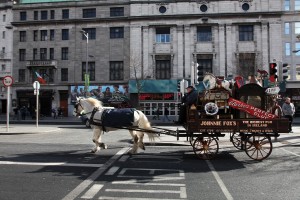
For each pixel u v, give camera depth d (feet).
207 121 34.91
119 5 163.53
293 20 152.25
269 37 153.28
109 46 163.63
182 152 41.32
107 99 155.43
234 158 36.76
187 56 156.35
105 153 39.91
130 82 156.87
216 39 155.63
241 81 38.04
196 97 35.81
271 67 50.03
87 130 78.23
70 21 166.91
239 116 35.55
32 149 43.14
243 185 24.70
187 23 156.87
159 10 159.02
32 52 172.14
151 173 28.76
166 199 20.88
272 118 34.40
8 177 26.78
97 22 164.96
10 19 181.68
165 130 42.47
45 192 22.38
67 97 167.43
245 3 154.40
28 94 170.71
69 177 26.94
